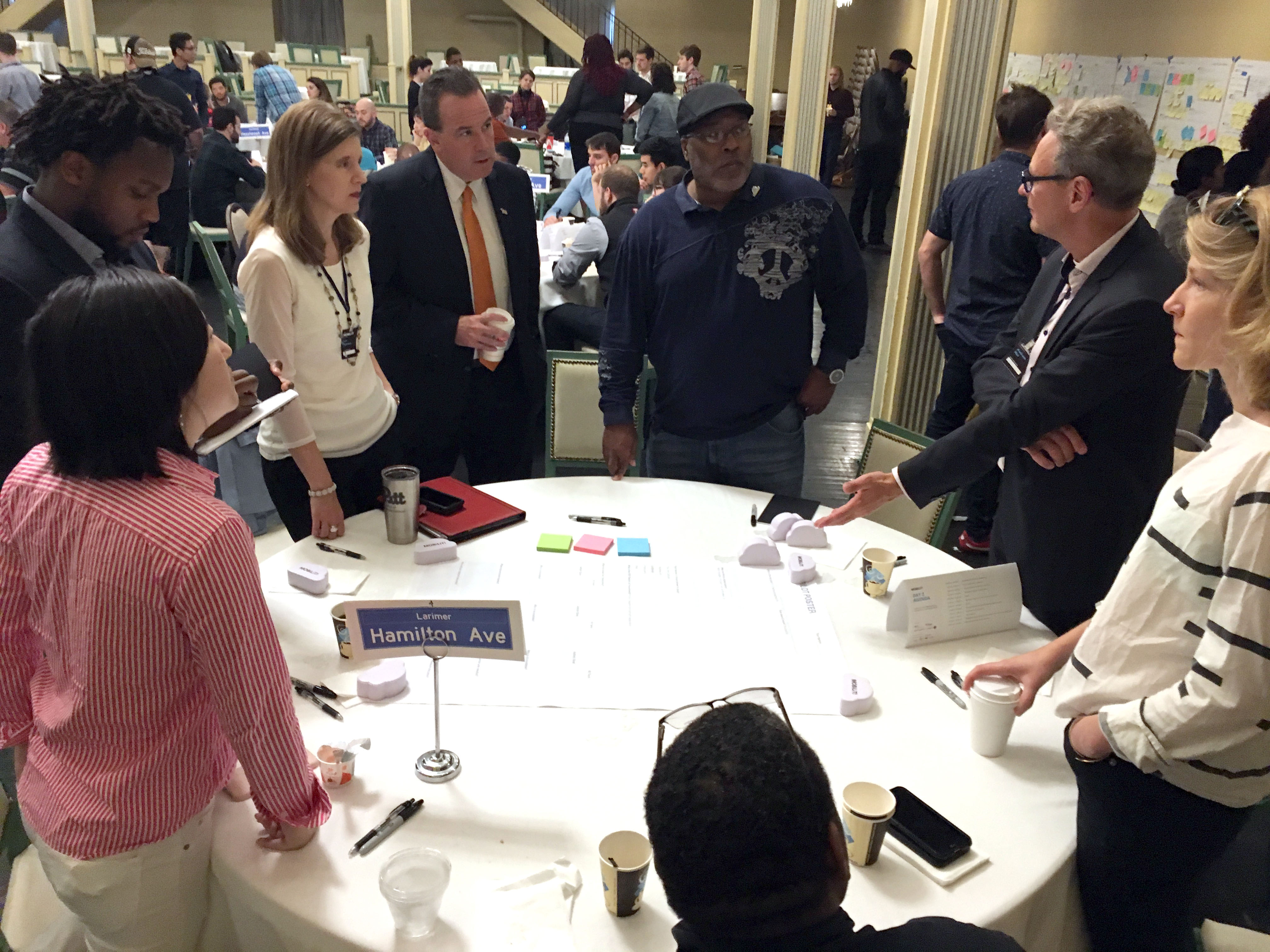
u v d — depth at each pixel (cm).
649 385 336
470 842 119
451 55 919
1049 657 138
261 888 112
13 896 143
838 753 137
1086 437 167
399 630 131
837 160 1033
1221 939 134
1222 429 110
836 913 74
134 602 103
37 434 105
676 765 74
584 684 150
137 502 104
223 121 627
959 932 79
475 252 255
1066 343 166
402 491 190
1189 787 111
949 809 127
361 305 208
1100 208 159
